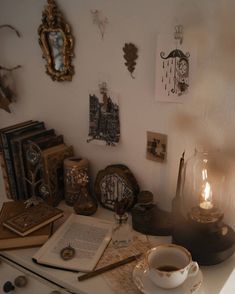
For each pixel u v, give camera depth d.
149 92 1.01
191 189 1.04
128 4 0.97
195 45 0.89
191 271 0.82
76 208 1.14
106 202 1.18
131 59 1.01
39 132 1.25
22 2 1.19
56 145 1.23
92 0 1.03
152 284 0.80
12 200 1.31
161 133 1.04
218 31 0.85
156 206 1.12
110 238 1.01
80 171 1.17
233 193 0.96
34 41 1.22
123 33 1.00
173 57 0.93
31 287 0.93
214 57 0.87
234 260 0.92
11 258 0.98
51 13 1.10
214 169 0.97
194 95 0.94
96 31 1.06
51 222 1.06
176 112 0.98
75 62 1.15
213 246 0.88
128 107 1.08
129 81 1.04
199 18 0.86
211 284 0.84
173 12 0.90
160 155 1.06
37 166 1.18
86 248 0.96
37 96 1.31
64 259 0.92
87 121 1.20
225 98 0.89
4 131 1.22
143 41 0.97
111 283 0.84
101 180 1.17
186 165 1.02
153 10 0.93
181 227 0.96
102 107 1.13
